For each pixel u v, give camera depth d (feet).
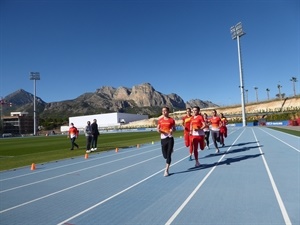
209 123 50.78
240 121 299.79
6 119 485.15
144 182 27.78
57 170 38.60
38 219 18.65
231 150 50.83
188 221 16.79
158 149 63.10
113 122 422.41
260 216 16.99
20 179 33.12
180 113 429.38
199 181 26.81
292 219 16.38
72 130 73.92
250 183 25.08
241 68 209.77
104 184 27.89
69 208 20.63
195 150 35.32
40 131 476.54
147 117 485.97
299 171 29.66
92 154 58.08
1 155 71.92
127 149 66.49
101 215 18.72
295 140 68.13
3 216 19.48
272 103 364.79
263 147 53.52
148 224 16.69
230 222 16.30
